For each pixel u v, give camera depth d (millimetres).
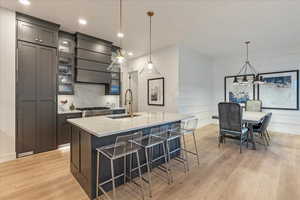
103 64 4320
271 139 4270
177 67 4711
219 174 2428
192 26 3459
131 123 2176
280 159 2975
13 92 2881
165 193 1970
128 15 2996
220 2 2574
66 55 3721
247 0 2502
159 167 2658
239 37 4094
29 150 3070
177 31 3734
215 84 6398
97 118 2631
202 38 4172
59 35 3627
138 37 4125
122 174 2172
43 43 3203
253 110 4684
